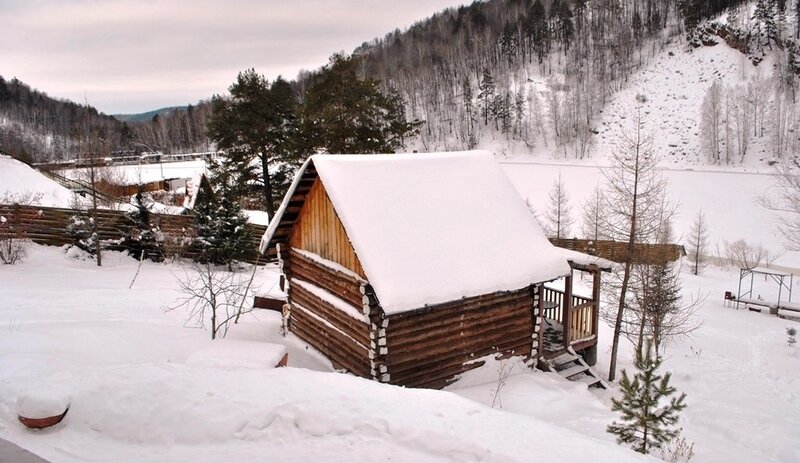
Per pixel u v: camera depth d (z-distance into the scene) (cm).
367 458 657
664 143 8338
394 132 3353
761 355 1984
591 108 9375
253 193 3503
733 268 3962
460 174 1572
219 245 2784
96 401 785
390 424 723
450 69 12294
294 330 1720
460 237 1404
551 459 654
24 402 747
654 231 1798
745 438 1212
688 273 3722
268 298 1962
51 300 1845
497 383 1397
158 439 715
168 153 11906
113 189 3966
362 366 1344
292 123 3303
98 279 2269
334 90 3238
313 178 1490
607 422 1191
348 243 1370
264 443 701
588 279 3328
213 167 3338
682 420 1341
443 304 1308
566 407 1280
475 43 12962
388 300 1185
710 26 10438
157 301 1952
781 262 4056
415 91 11600
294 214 1630
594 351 1762
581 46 11969
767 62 9300
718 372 1791
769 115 8006
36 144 8962
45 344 1244
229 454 672
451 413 806
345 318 1418
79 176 3906
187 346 1407
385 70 12912
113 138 10381
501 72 11894
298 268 1681
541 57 11944
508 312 1474
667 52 10750
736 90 8869
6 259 2370
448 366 1379
